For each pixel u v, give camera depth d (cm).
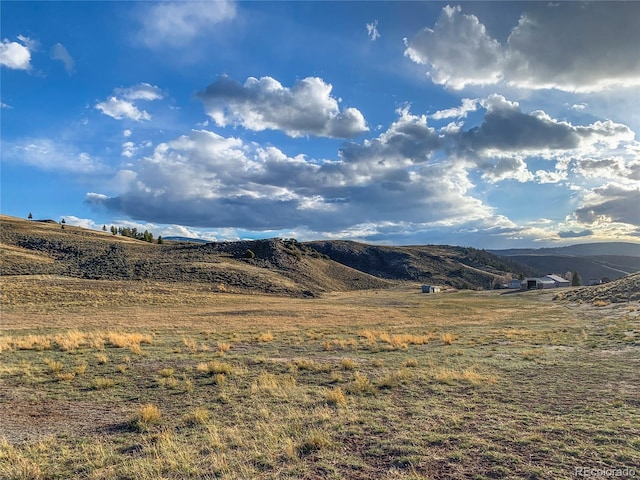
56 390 1145
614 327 2502
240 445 698
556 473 554
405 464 600
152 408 888
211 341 2253
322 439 684
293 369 1402
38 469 620
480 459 607
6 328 2777
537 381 1155
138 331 2733
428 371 1324
